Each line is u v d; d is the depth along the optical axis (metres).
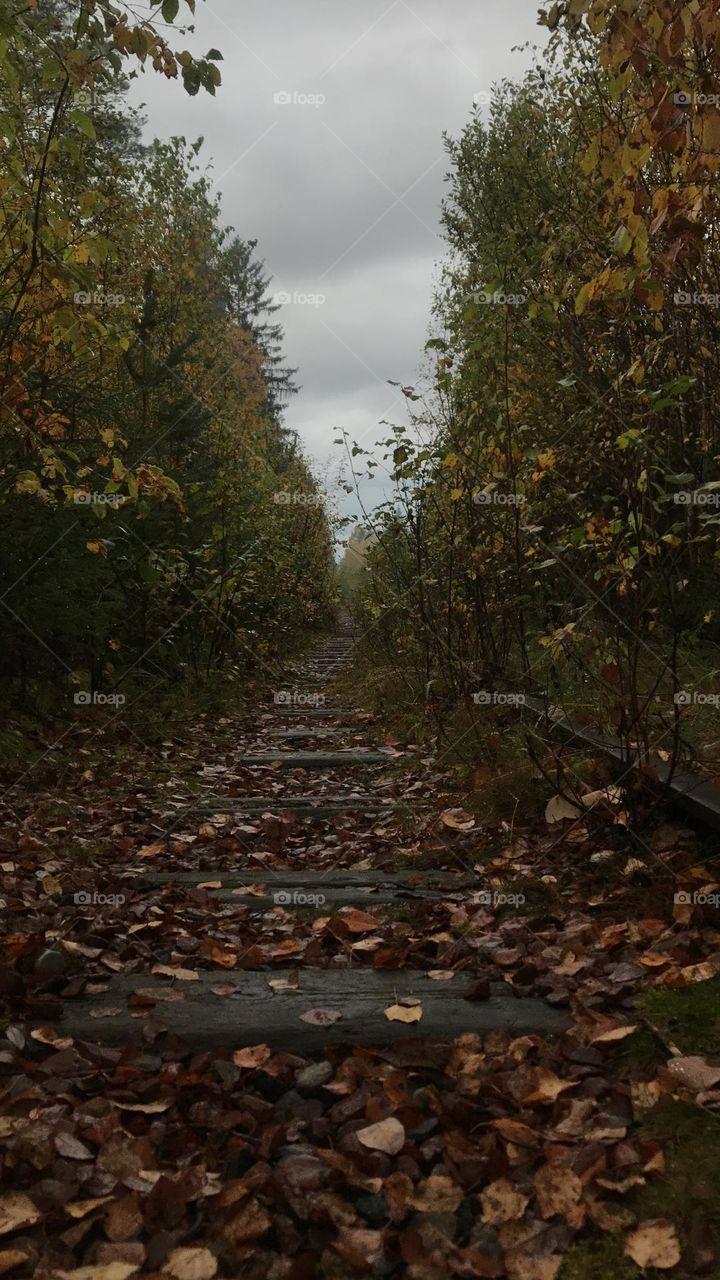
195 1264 1.81
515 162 8.90
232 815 5.51
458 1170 2.06
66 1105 2.29
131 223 9.16
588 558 5.75
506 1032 2.66
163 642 9.55
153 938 3.53
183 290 12.11
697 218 3.12
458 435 6.52
